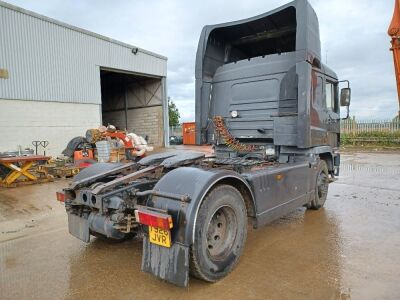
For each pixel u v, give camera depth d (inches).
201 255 101.5
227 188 114.0
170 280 98.2
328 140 215.6
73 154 425.7
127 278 114.0
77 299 99.7
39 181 327.3
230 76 213.2
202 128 220.7
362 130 810.2
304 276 112.5
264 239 151.8
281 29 212.8
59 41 531.2
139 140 428.5
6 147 469.1
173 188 104.8
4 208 221.9
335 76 228.8
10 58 468.1
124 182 124.3
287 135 180.4
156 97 784.9
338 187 280.5
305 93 171.8
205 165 155.5
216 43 228.2
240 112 207.8
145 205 109.6
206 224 103.5
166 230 97.0
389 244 142.7
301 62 172.7
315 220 182.2
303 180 172.6
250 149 199.8
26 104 490.6
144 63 700.0
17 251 141.0
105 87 949.2
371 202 224.8
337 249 137.6
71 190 129.8
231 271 116.7
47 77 515.2
